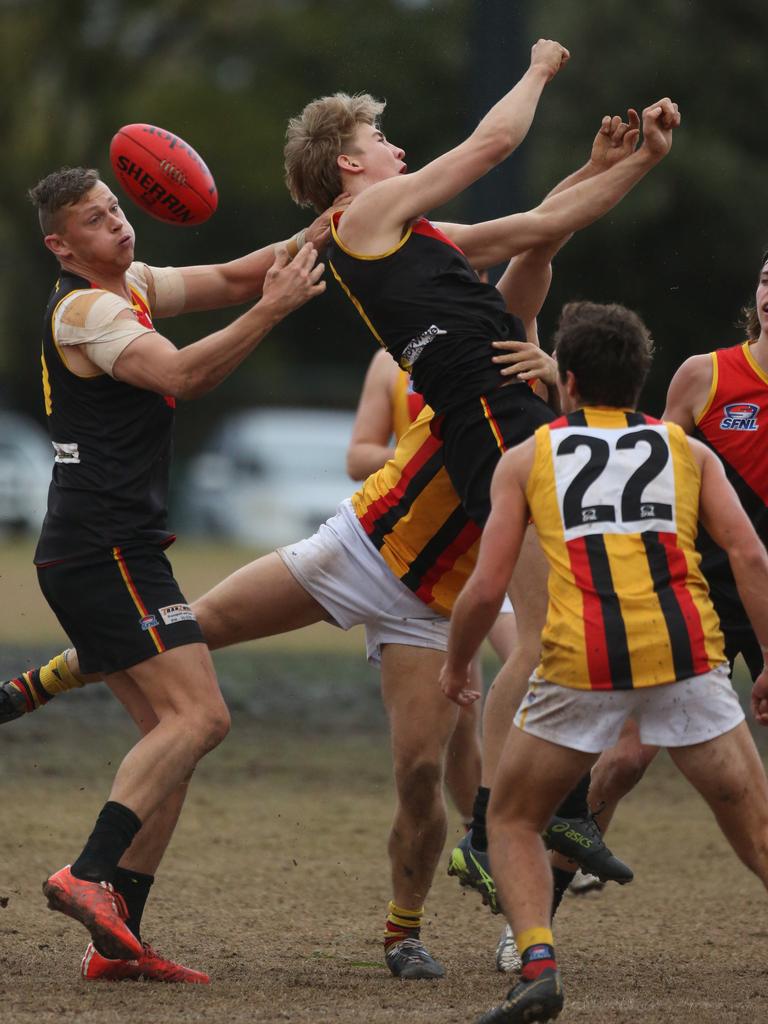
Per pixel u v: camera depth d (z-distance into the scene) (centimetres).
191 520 11300
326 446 11400
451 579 2069
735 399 2217
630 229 9769
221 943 2216
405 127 11475
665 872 2811
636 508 1622
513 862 1622
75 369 1959
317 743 4112
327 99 2181
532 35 10325
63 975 1956
